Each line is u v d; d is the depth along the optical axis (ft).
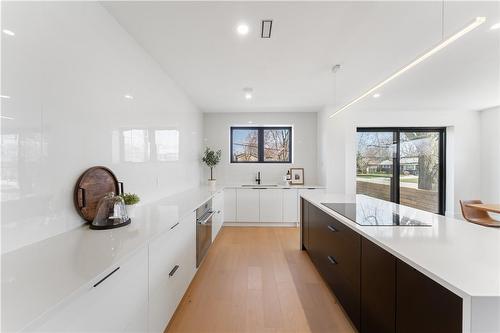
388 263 3.99
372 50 7.49
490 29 6.24
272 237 13.24
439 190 16.40
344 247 6.03
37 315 2.09
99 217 4.81
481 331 2.39
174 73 9.39
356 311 5.30
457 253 3.53
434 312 2.95
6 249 3.40
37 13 3.81
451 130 15.76
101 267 3.03
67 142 4.45
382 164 16.30
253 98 13.09
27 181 3.67
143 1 5.22
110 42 5.71
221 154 16.85
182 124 11.48
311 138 16.88
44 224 3.99
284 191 15.42
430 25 6.13
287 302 6.84
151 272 4.50
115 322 3.37
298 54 7.77
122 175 6.31
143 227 4.93
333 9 5.49
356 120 15.60
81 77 4.79
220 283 7.95
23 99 3.59
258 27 6.22
